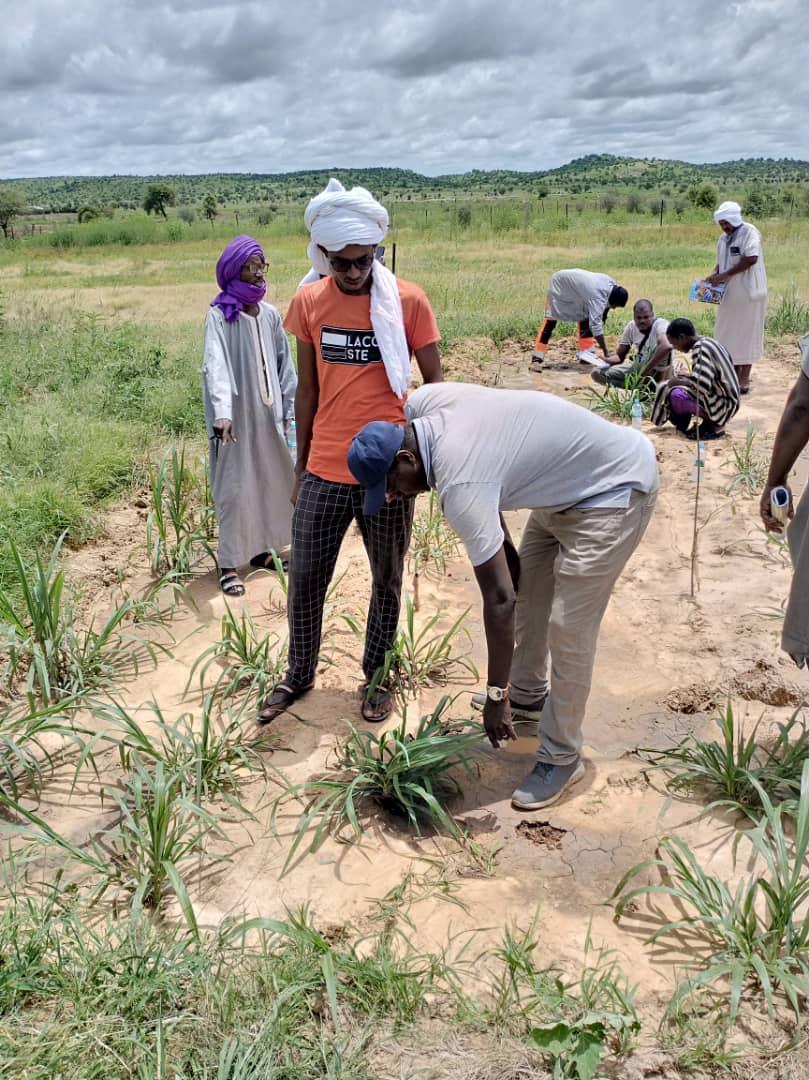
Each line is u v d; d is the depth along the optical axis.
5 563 4.92
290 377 4.88
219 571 4.96
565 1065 2.30
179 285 19.95
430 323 3.56
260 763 3.53
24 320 12.07
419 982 2.51
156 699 3.97
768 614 4.54
